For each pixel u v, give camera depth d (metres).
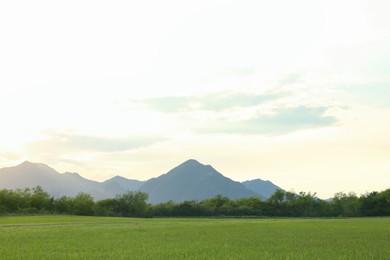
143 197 169.62
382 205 176.75
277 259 24.92
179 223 87.00
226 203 194.62
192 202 179.75
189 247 32.28
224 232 52.78
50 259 24.44
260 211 182.75
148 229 59.59
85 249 30.36
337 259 25.06
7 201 150.75
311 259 25.03
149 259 24.62
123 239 40.25
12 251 28.66
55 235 45.28
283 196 187.38
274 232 53.06
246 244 35.31
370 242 37.34
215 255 26.91
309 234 48.88
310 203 184.50
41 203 159.88
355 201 183.00
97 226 68.69
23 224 75.31
